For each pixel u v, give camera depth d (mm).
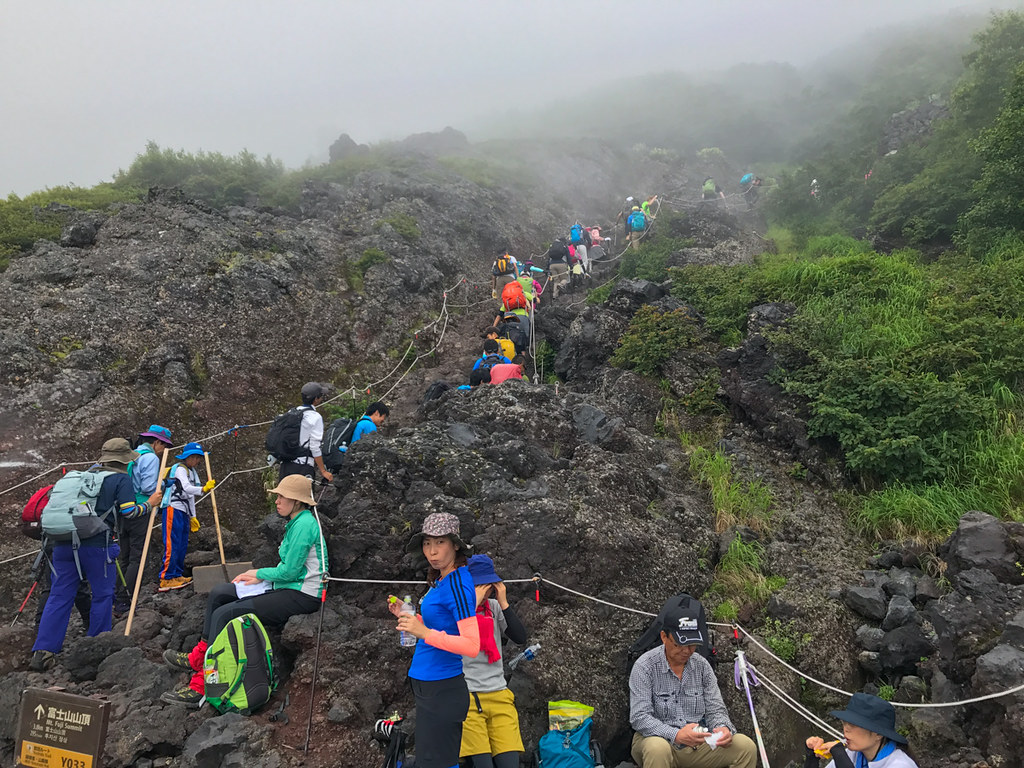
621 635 5457
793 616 5855
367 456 6359
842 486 7488
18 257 10672
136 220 11883
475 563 4203
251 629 4645
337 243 14352
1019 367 7555
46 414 8094
